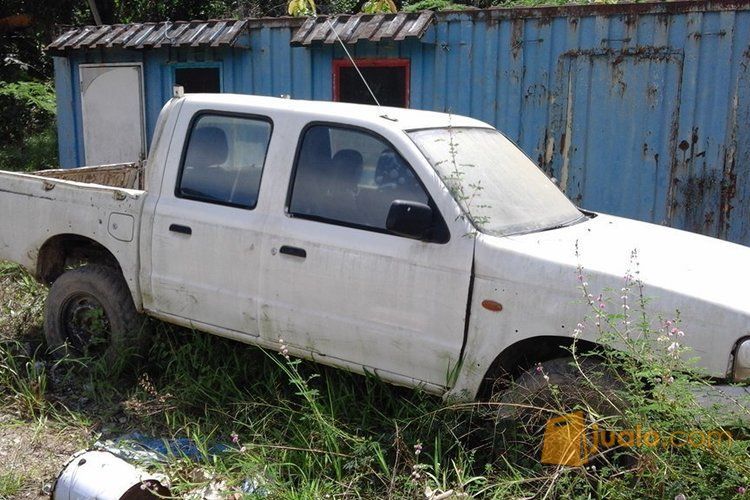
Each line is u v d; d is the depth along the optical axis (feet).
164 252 15.56
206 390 15.31
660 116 24.31
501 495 11.23
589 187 25.75
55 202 17.06
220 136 15.37
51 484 11.93
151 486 10.89
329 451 12.56
